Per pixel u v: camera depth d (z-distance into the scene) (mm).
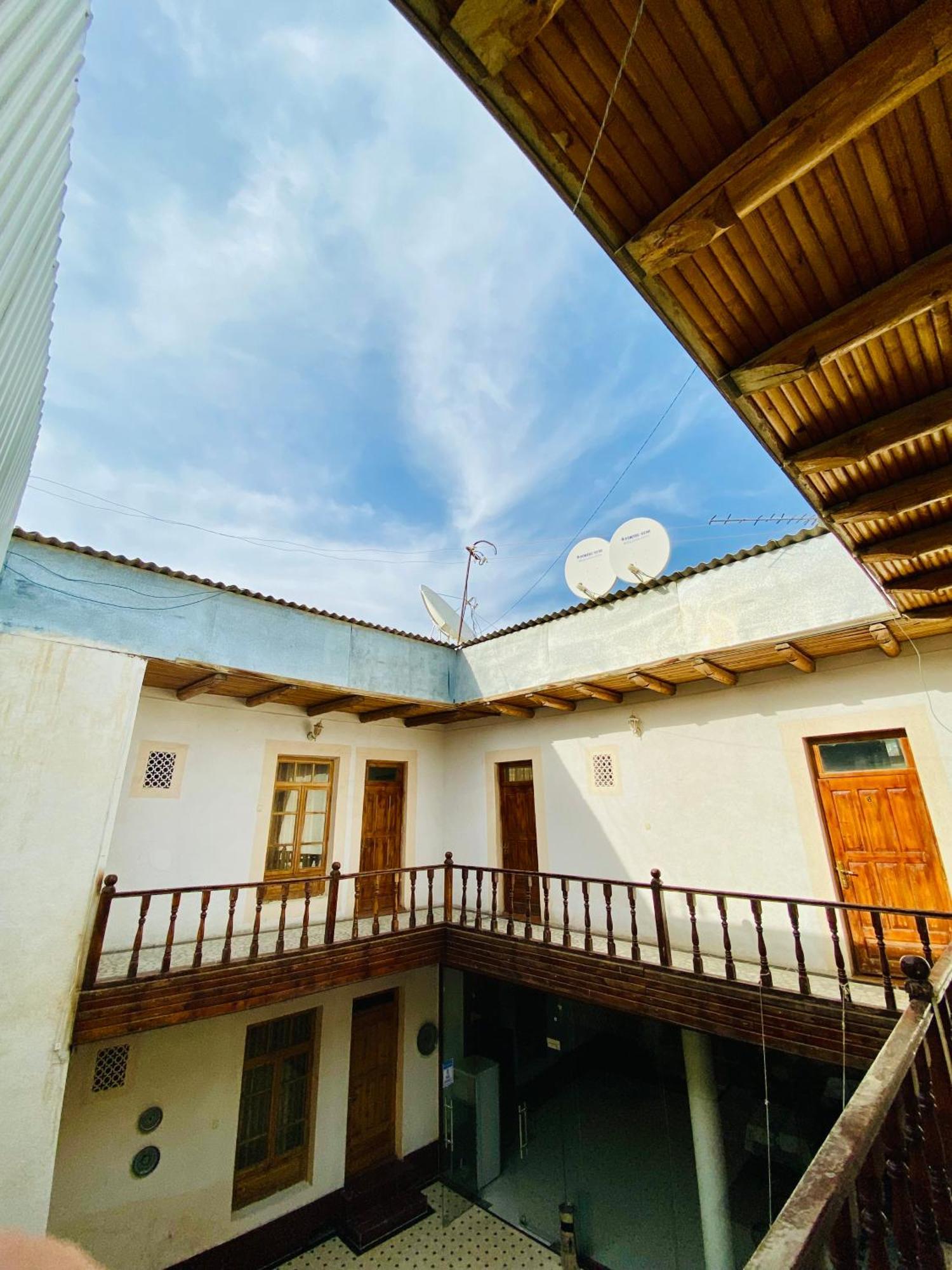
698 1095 5746
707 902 6270
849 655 5773
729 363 2412
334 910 5930
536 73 1519
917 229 1916
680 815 6730
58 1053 4121
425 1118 7723
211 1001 4961
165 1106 5844
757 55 1497
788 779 5961
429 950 6602
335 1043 7141
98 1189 5359
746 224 1877
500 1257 6059
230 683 6656
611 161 1729
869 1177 1271
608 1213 6086
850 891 5441
